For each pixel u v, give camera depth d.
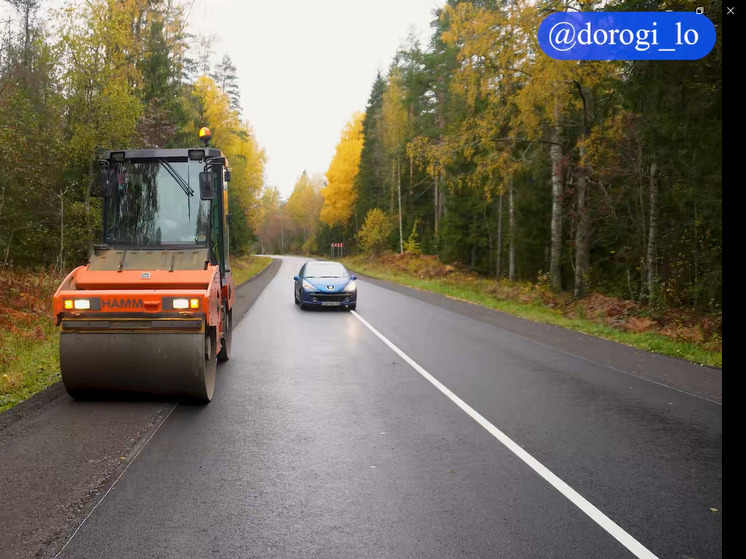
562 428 5.87
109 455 4.78
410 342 11.59
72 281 6.71
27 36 19.38
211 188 7.38
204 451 5.05
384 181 58.66
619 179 25.20
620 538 3.52
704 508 3.96
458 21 18.78
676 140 13.29
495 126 19.88
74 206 17.06
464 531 3.60
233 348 10.70
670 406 6.77
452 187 22.34
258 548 3.36
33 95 17.73
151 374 6.30
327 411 6.45
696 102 12.04
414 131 48.25
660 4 11.93
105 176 7.50
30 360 8.73
